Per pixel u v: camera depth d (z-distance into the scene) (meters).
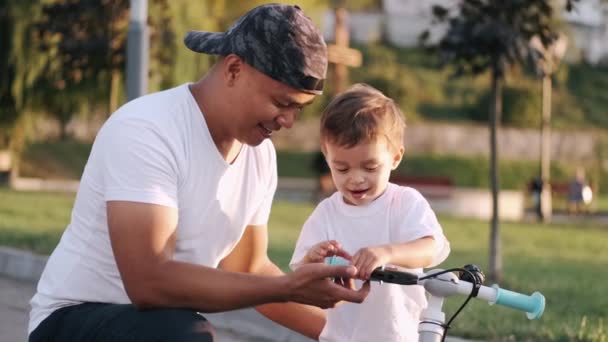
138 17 9.33
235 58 3.12
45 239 10.65
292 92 3.09
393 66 45.34
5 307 7.72
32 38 18.23
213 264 3.40
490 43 9.87
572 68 48.34
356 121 3.41
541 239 17.44
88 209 3.26
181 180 3.18
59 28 13.69
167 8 13.94
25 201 17.30
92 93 18.97
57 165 32.81
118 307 3.19
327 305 3.08
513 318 7.12
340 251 3.36
